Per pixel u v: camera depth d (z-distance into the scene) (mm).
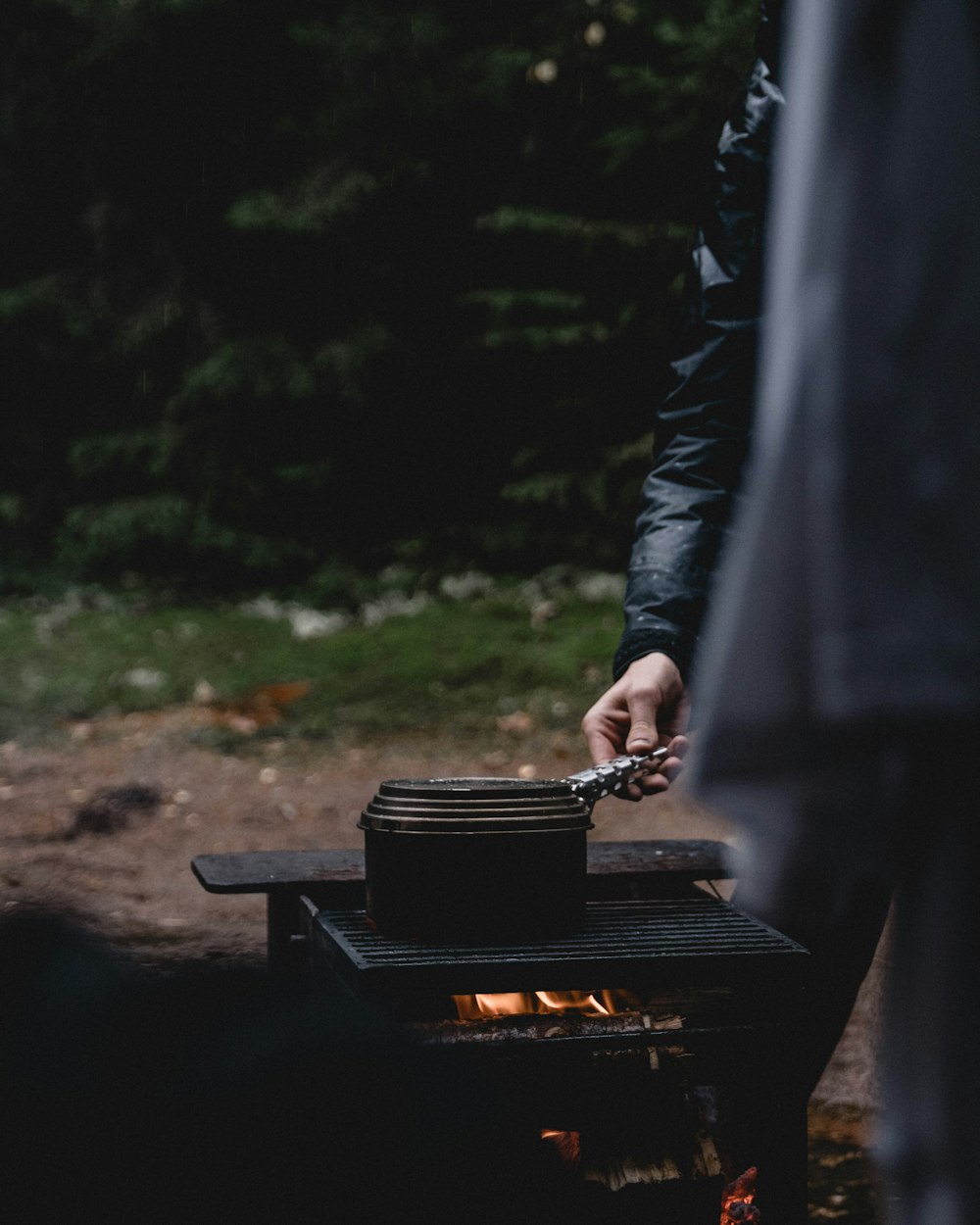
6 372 11711
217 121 11688
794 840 599
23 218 12047
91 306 11578
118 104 11516
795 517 579
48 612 9766
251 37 11484
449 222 11594
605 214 11125
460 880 1804
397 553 10781
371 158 11367
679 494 1886
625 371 10977
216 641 8797
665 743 1852
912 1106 623
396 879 1823
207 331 11438
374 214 11414
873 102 581
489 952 1773
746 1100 2035
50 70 11734
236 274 11727
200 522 10820
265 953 3922
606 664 8125
